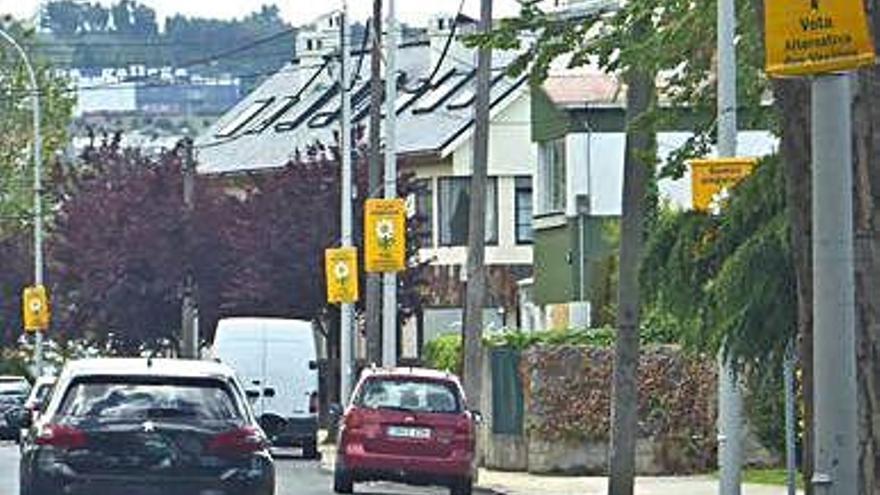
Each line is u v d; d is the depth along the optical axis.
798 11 14.65
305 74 116.25
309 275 80.50
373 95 64.56
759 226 29.66
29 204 117.00
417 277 80.12
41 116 117.19
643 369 53.22
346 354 66.06
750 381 31.00
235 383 28.72
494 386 56.62
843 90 14.77
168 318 88.62
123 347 90.31
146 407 27.77
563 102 68.94
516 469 55.47
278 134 111.06
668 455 53.31
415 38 106.62
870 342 15.39
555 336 54.22
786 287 28.81
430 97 100.12
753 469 51.41
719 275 29.70
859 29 14.51
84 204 90.31
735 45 31.00
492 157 92.50
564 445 53.84
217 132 119.88
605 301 62.88
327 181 81.56
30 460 27.45
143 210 88.38
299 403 64.31
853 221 15.23
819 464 14.73
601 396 53.78
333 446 71.88
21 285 108.06
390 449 44.97
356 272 67.06
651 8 29.75
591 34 31.55
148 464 27.42
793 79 16.45
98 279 88.75
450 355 66.12
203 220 86.94
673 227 31.23
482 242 50.69
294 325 64.62
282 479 52.78
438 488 51.19
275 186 82.50
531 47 29.11
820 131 14.79
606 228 64.38
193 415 27.81
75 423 27.47
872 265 15.39
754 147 48.47
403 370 47.41
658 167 35.59
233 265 83.56
